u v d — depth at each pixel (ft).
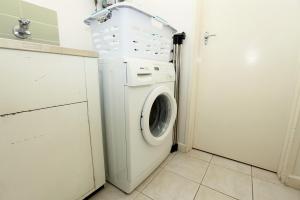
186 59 4.47
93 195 3.34
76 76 2.52
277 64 3.69
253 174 4.01
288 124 3.73
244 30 3.92
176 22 4.46
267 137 4.05
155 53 3.60
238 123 4.37
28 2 3.19
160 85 3.61
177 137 5.09
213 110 4.68
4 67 1.76
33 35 3.33
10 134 1.89
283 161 3.75
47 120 2.23
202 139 5.04
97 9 4.99
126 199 3.25
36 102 2.08
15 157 1.97
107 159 3.62
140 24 3.04
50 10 3.58
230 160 4.62
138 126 3.16
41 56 2.06
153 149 3.78
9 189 1.97
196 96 4.84
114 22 2.93
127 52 2.87
